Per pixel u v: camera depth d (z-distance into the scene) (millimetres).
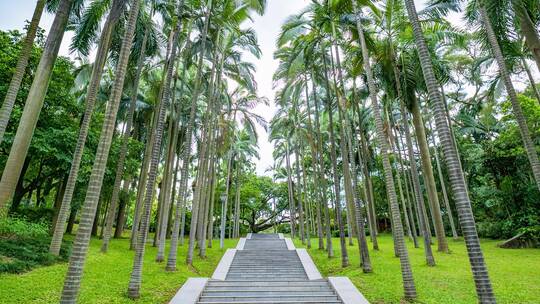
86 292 6977
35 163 15070
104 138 5656
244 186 34344
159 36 15953
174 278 9586
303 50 14414
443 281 8438
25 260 8281
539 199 17609
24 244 9672
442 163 25094
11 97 6852
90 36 12039
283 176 37125
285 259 14805
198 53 17359
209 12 12898
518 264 10727
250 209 37031
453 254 13266
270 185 37656
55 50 7684
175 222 11211
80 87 17578
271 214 40562
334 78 13766
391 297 7375
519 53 9742
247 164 36469
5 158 11523
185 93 20891
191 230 13148
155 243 17094
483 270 4617
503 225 18672
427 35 13406
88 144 13805
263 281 9742
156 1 14055
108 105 5938
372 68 14836
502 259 11922
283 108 25062
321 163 15531
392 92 14906
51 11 10562
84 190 14148
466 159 21672
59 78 13320
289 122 25594
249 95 22328
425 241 11133
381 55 13219
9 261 7781
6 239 9656
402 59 13953
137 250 7680
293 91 19859
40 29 12102
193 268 12172
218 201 30281
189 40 13688
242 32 15562
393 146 20734
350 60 14789
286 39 13328
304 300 7645
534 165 8625
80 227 4984
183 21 13812
